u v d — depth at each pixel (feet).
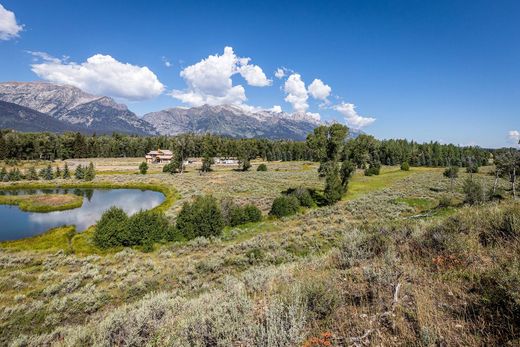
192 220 89.10
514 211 24.13
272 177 246.47
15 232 112.57
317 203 140.05
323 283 19.48
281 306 16.05
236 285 24.94
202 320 16.94
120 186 219.20
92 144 466.29
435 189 159.63
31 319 40.32
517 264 15.47
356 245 28.86
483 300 14.60
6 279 57.93
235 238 88.38
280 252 63.67
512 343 11.46
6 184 217.97
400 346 12.75
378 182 199.31
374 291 17.71
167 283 53.11
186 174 279.69
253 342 14.39
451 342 12.35
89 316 41.22
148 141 517.96
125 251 78.38
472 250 20.83
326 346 13.35
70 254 78.95
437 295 16.30
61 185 219.41
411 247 25.34
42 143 383.65
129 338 19.42
